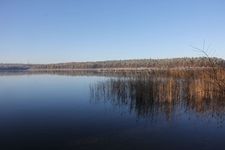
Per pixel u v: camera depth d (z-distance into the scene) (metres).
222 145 11.15
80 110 19.06
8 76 72.69
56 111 18.88
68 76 67.25
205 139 11.98
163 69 27.52
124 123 15.16
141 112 17.89
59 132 13.56
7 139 12.57
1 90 33.53
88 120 16.03
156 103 20.45
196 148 10.89
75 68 163.25
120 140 12.12
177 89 20.92
